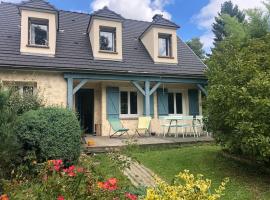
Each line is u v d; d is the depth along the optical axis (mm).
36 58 12883
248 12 18328
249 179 7512
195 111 16594
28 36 13148
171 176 7605
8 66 11930
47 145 7422
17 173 5125
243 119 7195
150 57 15852
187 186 3150
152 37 15742
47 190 3463
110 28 14914
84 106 15320
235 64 8172
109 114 14773
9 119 6266
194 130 14000
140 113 15578
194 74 15125
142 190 4785
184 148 11094
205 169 8266
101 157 7559
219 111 8195
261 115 6980
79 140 7965
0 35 13500
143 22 19219
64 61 13320
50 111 7867
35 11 13297
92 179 3791
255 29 17672
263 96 7086
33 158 6035
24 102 9188
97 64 13914
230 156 9430
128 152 7945
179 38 18625
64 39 14859
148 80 14430
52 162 4238
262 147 6777
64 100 12906
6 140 5844
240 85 7707
